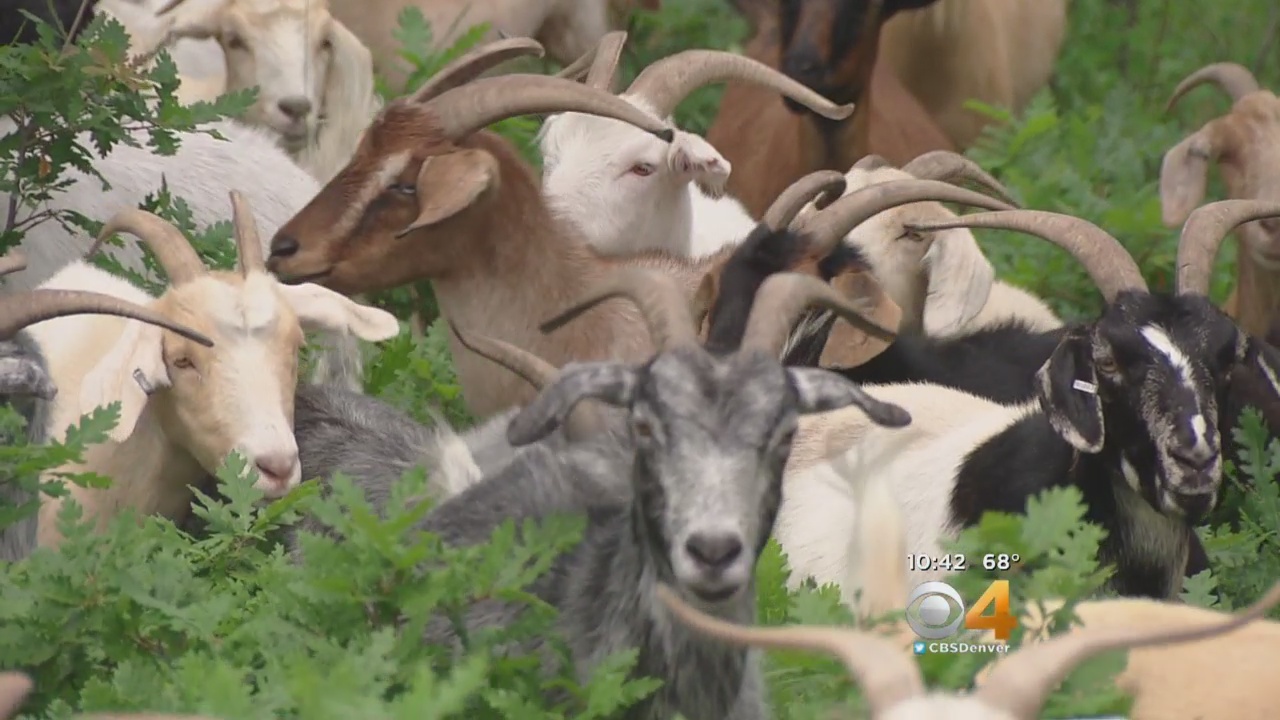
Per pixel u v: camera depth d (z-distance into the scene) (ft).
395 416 42.65
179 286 39.75
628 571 30.81
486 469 39.42
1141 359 36.24
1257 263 55.16
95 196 48.78
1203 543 39.68
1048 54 75.77
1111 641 24.52
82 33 48.44
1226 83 62.34
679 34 76.07
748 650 30.81
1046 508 32.35
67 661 31.40
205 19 57.98
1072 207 59.57
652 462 29.66
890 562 34.47
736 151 64.03
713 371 29.89
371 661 29.04
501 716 29.89
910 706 23.80
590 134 49.34
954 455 38.81
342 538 36.73
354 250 44.24
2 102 43.04
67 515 32.81
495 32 70.74
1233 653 30.48
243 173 51.52
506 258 44.50
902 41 71.10
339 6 69.26
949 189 42.73
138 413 37.88
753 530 29.25
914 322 48.16
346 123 59.77
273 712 28.66
